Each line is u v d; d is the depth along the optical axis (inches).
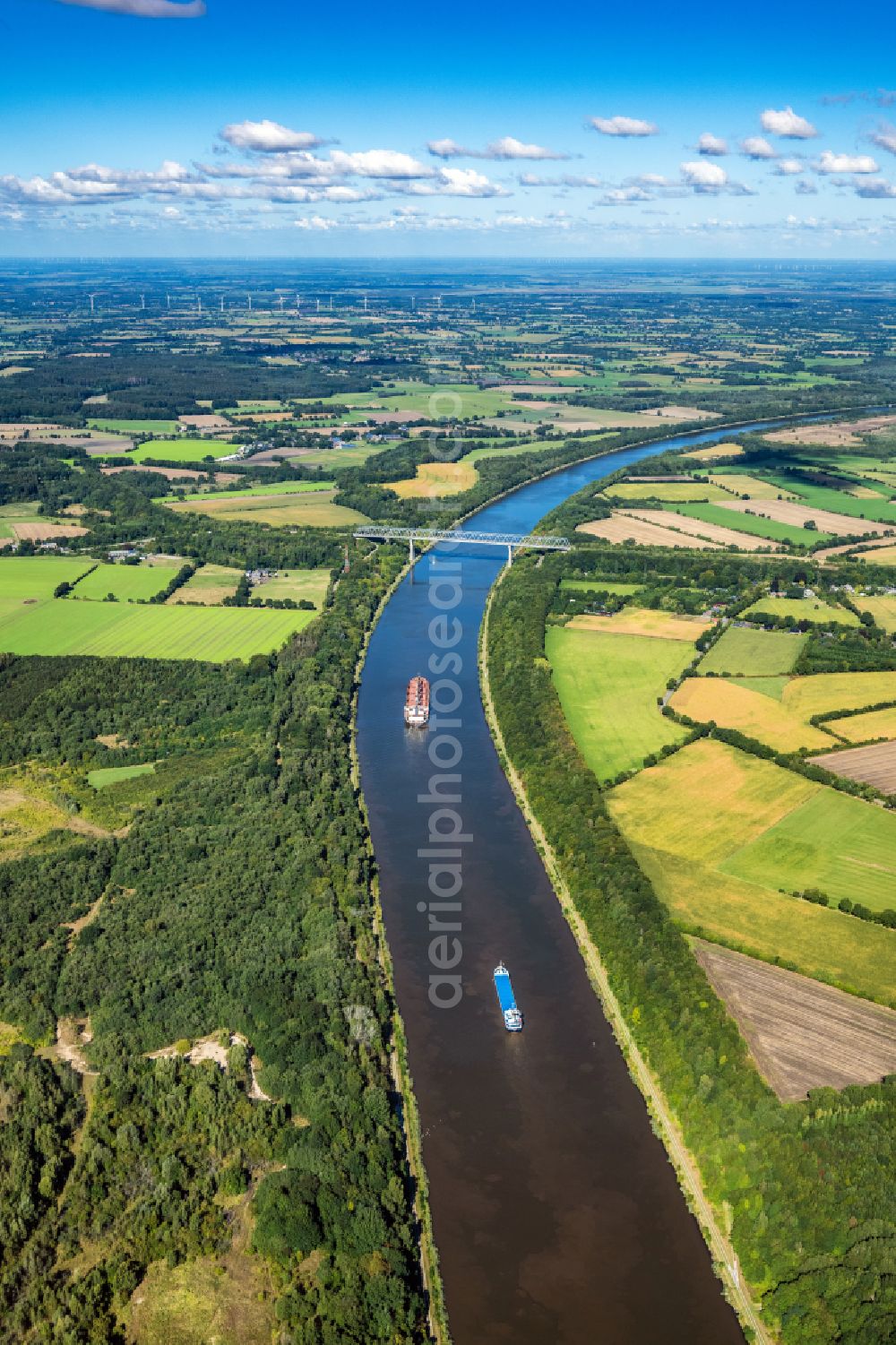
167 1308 7155.5
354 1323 6953.7
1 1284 7209.6
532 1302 7386.8
